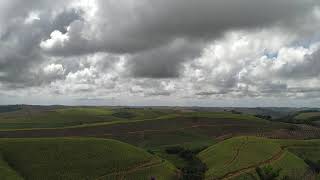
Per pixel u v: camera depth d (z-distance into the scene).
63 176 121.81
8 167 125.38
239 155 151.00
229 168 132.12
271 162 141.25
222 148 168.25
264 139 191.25
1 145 145.00
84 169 128.25
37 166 128.25
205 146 197.62
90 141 156.88
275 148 170.12
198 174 131.00
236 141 179.62
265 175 116.00
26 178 119.75
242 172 125.75
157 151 187.62
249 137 192.25
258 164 135.75
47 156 136.75
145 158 145.62
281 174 129.12
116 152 146.75
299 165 148.50
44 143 149.62
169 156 177.25
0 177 112.69
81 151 143.62
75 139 159.38
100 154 142.50
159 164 141.62
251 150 159.88
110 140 163.12
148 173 130.12
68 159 135.12
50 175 122.31
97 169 129.25
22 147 143.75
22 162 131.25
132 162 138.75
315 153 179.75
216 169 133.88
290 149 183.25
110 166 132.62
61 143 150.75
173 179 130.50
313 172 143.00
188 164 156.38
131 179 123.31
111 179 122.12
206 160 155.50
